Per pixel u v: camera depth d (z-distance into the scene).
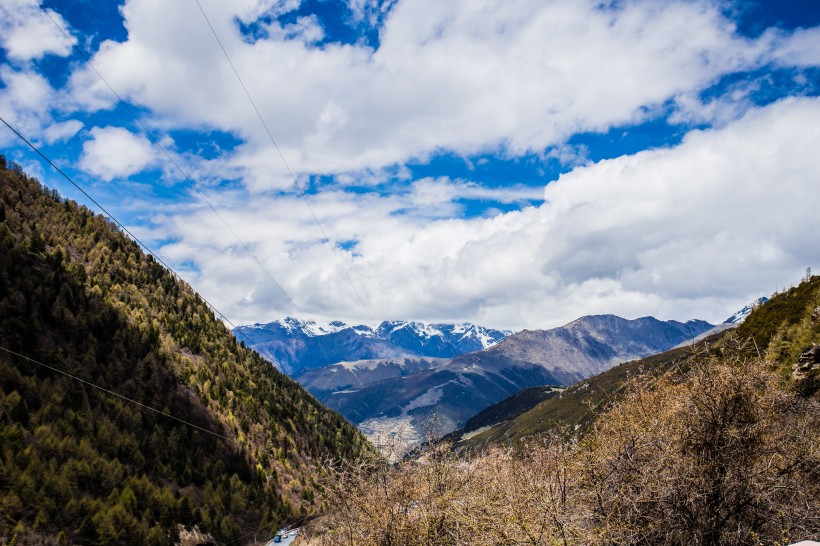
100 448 104.31
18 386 108.38
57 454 96.19
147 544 86.31
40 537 79.12
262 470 119.69
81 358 126.19
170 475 108.44
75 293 145.75
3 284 131.88
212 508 99.88
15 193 175.12
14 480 85.31
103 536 82.69
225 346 178.62
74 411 109.50
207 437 124.56
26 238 156.38
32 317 126.94
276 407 153.38
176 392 131.88
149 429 117.69
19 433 94.94
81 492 91.75
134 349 139.00
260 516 102.81
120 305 155.88
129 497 93.31
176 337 161.88
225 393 146.38
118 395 119.38
